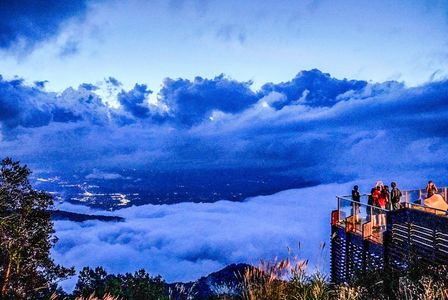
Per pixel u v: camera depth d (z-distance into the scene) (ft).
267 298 21.06
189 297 29.58
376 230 54.03
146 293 46.91
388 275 32.14
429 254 39.37
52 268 57.31
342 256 58.18
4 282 40.78
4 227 49.19
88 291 44.93
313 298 21.34
